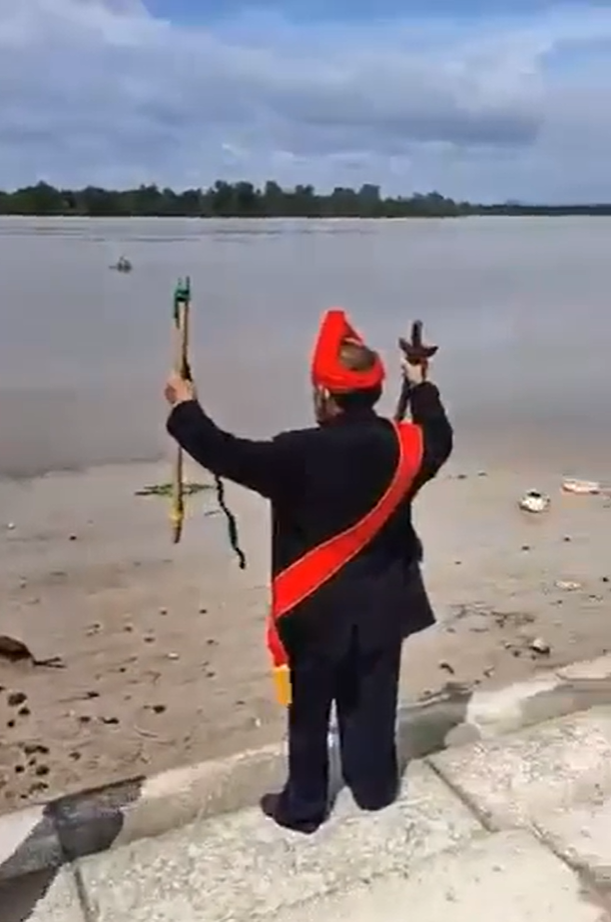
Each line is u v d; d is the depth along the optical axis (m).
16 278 54.53
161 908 3.43
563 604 9.23
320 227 185.00
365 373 3.35
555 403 20.55
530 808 3.86
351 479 3.33
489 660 8.00
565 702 4.75
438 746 4.36
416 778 4.07
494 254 94.25
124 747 6.66
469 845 3.65
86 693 7.44
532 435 17.25
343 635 3.50
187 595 9.44
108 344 28.95
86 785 6.14
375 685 3.69
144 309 39.31
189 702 7.30
